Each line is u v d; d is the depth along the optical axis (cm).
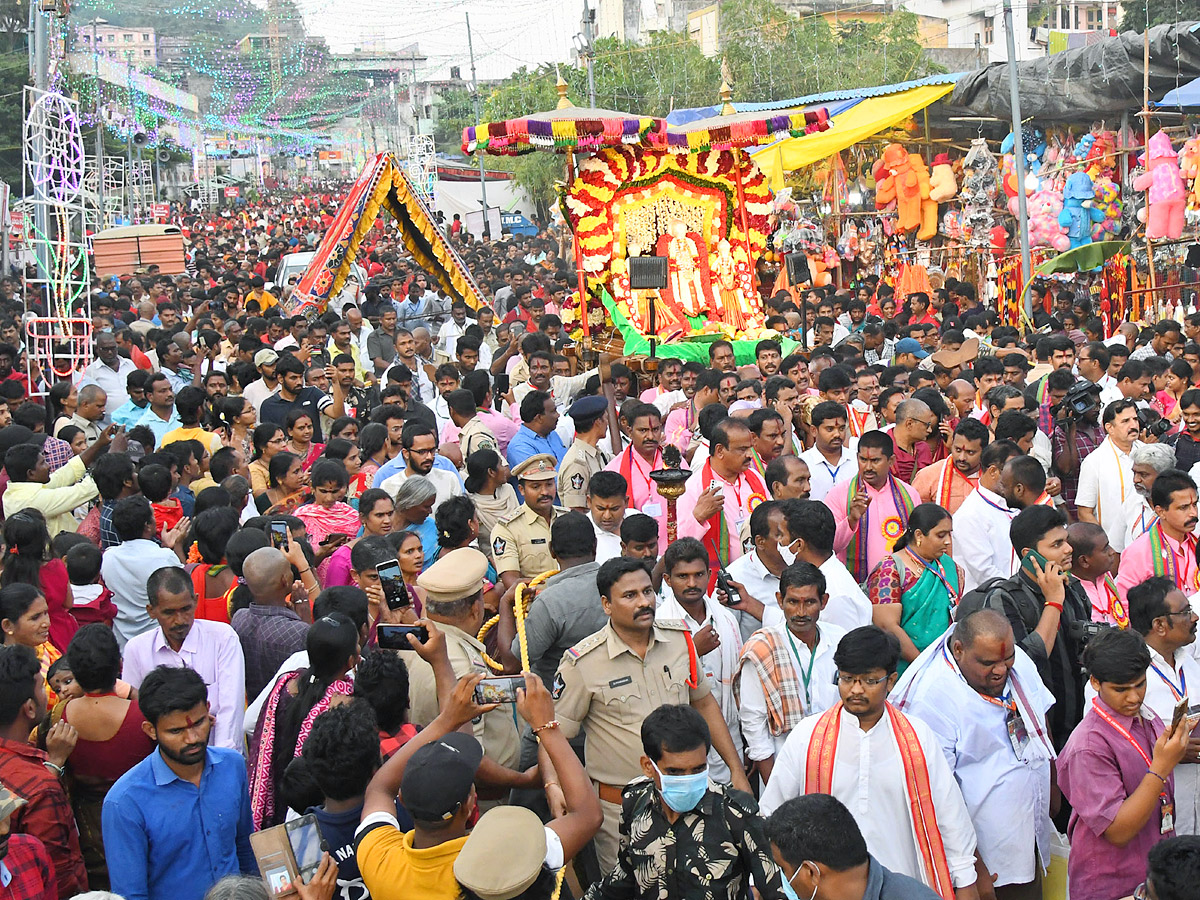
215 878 443
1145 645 456
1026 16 3756
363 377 1299
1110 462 786
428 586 517
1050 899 505
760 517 602
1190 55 1622
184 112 4569
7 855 401
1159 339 1183
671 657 505
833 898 354
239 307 2055
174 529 751
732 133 1334
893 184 2044
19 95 3497
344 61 4809
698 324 1372
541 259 3284
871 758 451
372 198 1886
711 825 398
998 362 965
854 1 3741
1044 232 1780
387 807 393
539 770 456
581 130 1249
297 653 555
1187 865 323
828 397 935
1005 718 493
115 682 508
